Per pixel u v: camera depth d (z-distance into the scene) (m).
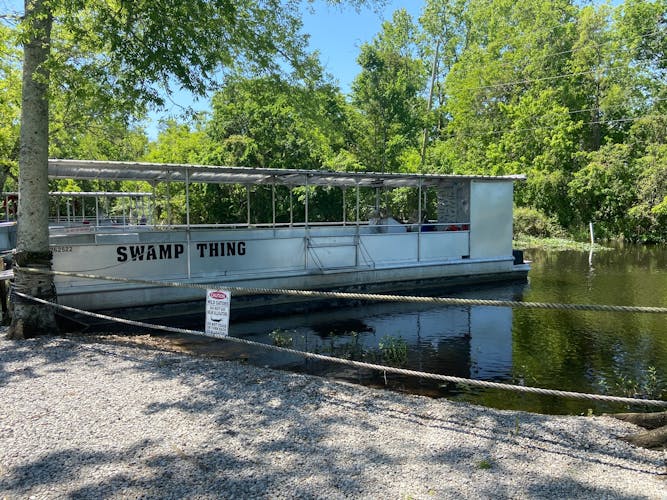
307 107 10.90
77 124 17.34
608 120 37.91
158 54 6.55
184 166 10.70
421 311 11.56
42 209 7.56
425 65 48.22
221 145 30.36
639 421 4.27
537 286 14.84
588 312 11.23
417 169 35.91
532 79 39.09
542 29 39.34
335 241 13.02
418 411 4.62
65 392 5.07
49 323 7.71
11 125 19.47
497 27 44.16
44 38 6.93
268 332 9.66
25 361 6.21
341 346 8.55
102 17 6.59
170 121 12.07
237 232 11.59
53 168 10.65
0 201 23.73
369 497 3.10
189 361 6.34
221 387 5.27
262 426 4.24
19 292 7.49
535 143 38.19
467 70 42.59
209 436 4.02
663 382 6.66
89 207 35.84
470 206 15.16
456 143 41.56
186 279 10.95
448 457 3.66
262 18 9.52
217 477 3.35
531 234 35.97
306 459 3.62
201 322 10.34
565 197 37.25
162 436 4.02
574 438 3.98
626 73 37.31
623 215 35.06
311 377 5.75
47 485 3.25
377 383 6.47
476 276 15.25
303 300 12.41
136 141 22.91
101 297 9.99
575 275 17.17
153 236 10.70
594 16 37.53
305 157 31.05
